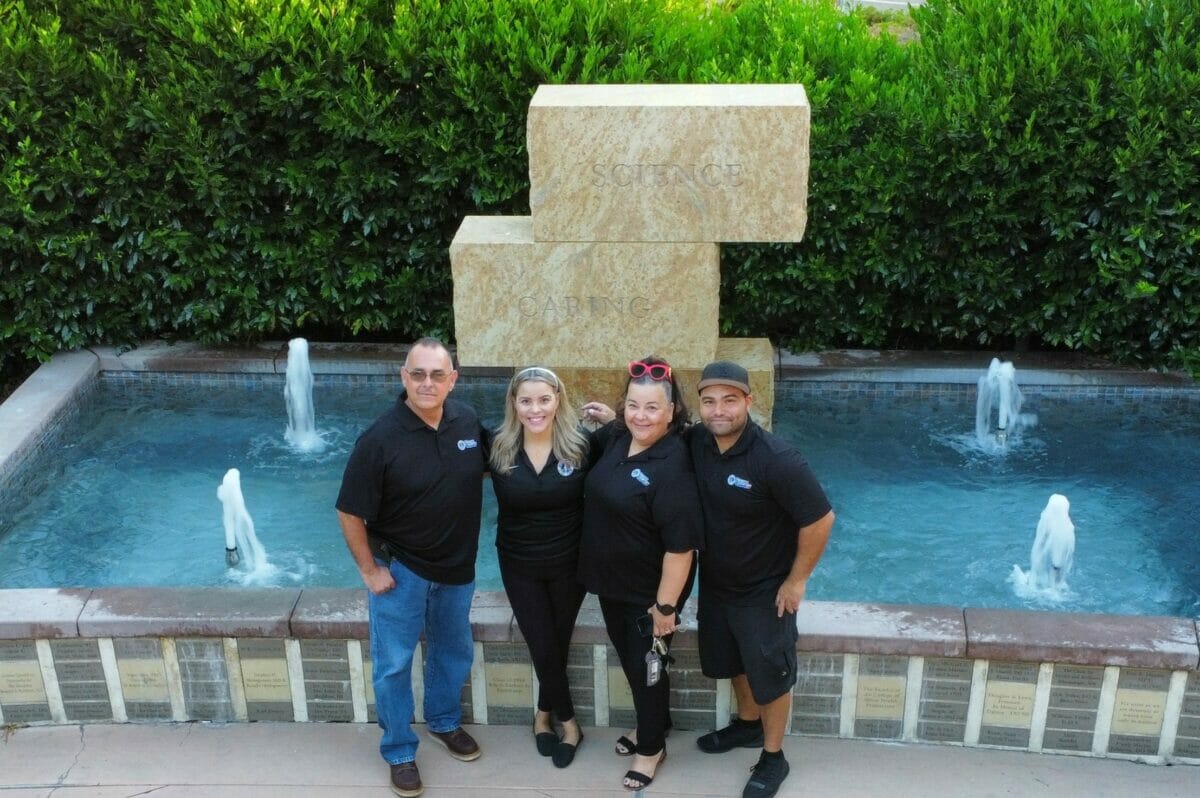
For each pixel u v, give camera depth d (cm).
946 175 705
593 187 584
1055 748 452
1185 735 441
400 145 729
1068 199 709
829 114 729
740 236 589
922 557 588
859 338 789
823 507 384
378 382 785
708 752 454
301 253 767
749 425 393
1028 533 610
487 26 720
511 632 455
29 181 720
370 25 721
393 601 413
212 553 601
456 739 452
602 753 455
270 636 458
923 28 785
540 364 623
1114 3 716
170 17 734
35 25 732
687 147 574
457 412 413
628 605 412
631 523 397
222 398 779
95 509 646
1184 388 732
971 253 734
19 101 721
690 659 454
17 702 471
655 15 757
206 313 772
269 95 727
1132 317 723
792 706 458
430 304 789
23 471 659
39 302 762
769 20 786
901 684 450
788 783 436
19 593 472
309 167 750
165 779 444
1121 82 677
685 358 615
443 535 409
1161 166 680
